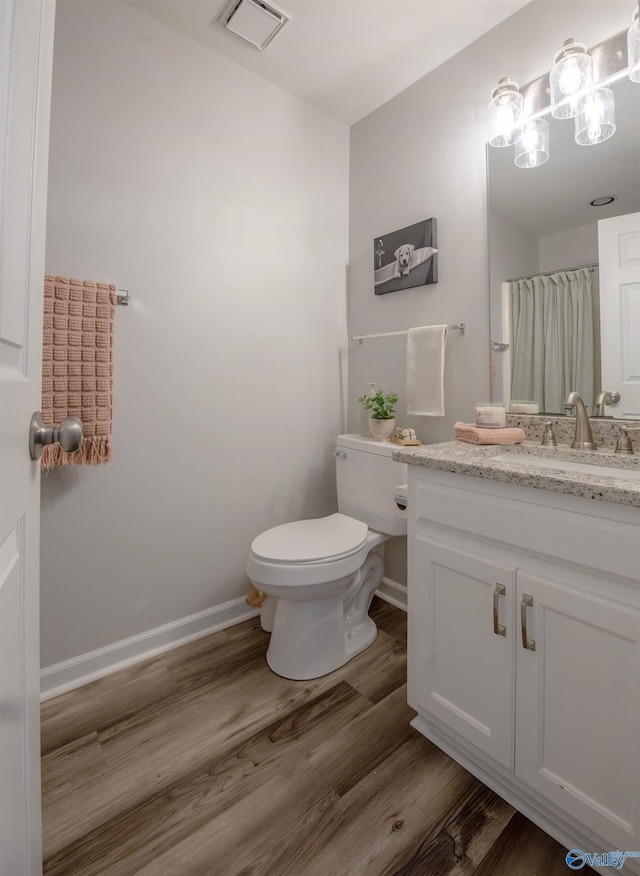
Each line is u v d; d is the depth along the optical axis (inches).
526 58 60.3
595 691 34.7
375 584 75.5
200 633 72.0
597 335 54.6
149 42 62.4
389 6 60.1
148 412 64.7
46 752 48.7
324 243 85.6
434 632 47.5
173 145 65.1
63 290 53.3
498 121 57.3
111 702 56.6
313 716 54.0
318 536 65.6
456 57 69.3
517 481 38.0
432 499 47.1
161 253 64.5
